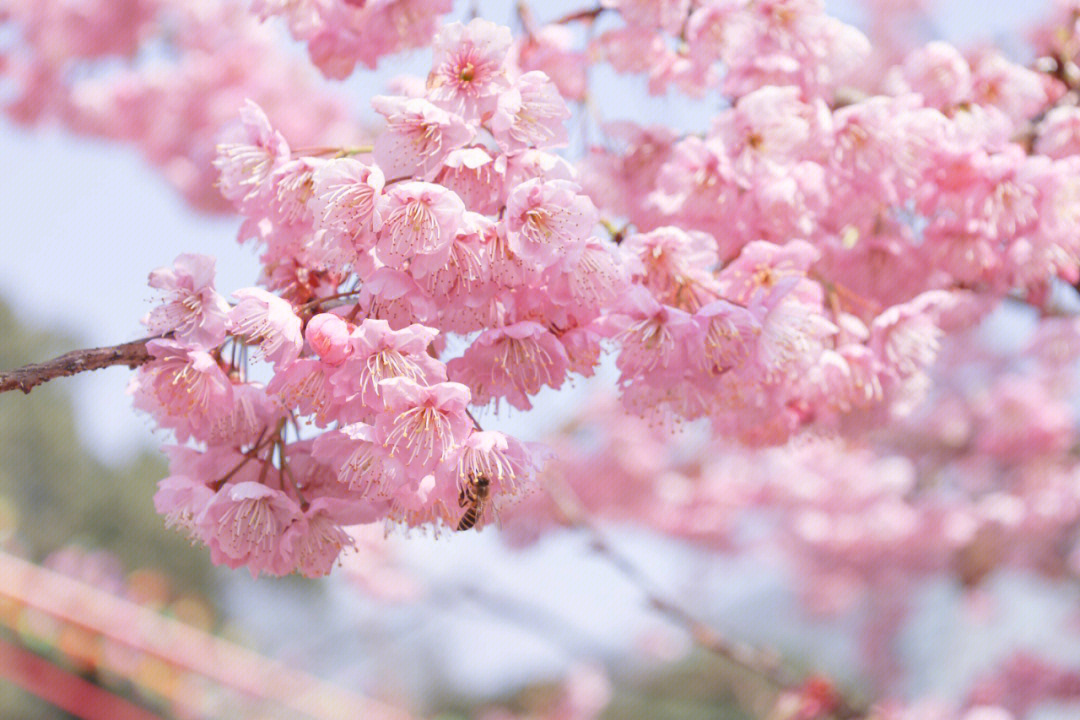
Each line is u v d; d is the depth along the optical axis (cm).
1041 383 209
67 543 498
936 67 97
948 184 97
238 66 202
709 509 266
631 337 86
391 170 84
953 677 296
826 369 93
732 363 87
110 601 265
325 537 86
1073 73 105
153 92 202
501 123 84
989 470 237
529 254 83
